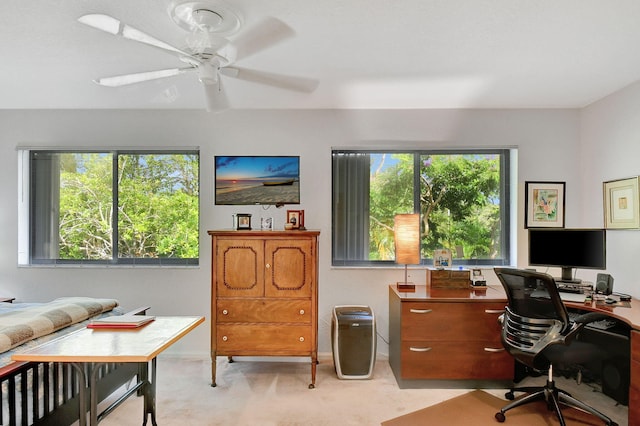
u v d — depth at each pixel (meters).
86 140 3.50
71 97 3.16
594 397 2.71
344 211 3.55
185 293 3.48
